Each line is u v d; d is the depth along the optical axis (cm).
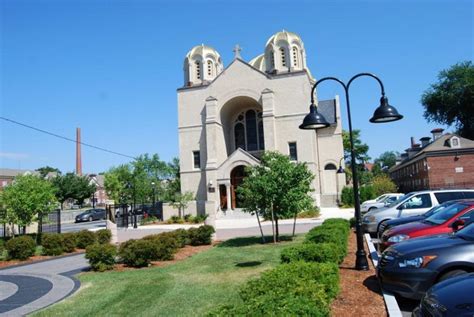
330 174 4778
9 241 1712
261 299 493
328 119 4862
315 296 530
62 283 1138
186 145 4475
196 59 4819
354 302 739
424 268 729
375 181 5700
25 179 2294
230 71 4375
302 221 3006
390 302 713
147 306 827
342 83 1134
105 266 1305
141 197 4653
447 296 505
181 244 1747
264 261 1280
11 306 895
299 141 4088
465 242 755
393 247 820
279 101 4191
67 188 6844
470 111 6531
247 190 1767
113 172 4656
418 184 6194
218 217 3859
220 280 1029
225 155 4453
